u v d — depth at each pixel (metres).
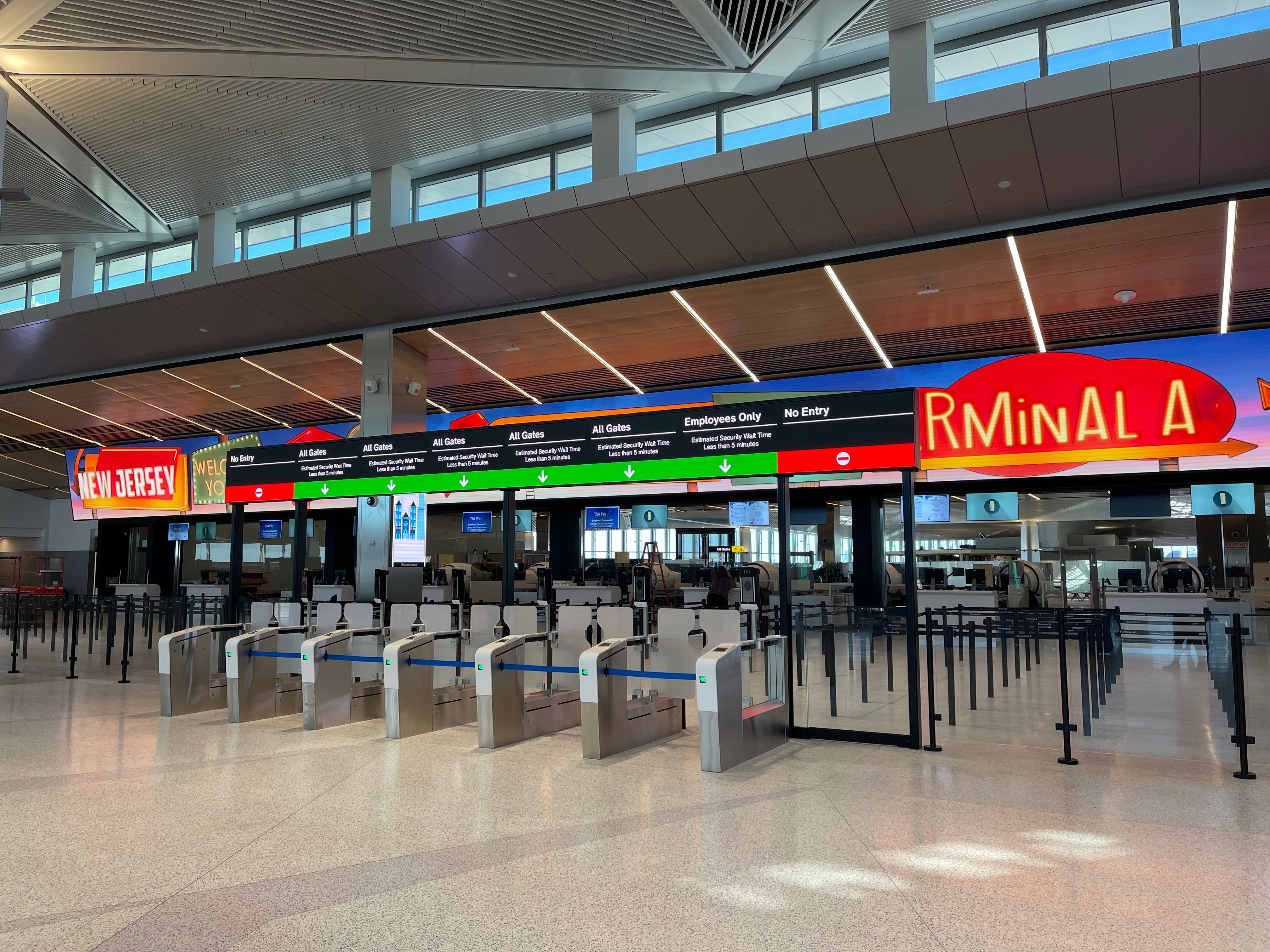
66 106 12.53
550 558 24.31
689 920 3.64
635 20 10.66
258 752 7.17
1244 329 15.45
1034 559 20.44
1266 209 11.03
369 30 10.55
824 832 4.86
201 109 12.70
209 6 9.95
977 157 10.40
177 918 3.70
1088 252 12.45
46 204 16.17
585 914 3.71
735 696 6.67
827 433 7.72
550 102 12.99
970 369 17.55
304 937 3.49
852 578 20.95
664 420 8.74
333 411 23.97
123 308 16.12
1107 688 9.88
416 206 16.36
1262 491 18.12
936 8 11.05
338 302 15.25
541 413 22.03
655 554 18.64
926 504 20.38
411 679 7.96
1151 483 17.81
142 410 23.80
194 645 9.23
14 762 6.80
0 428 26.22
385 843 4.71
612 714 7.06
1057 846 4.61
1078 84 9.36
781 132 13.58
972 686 9.07
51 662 13.80
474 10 10.25
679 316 15.46
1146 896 3.90
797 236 12.38
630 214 12.12
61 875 4.24
